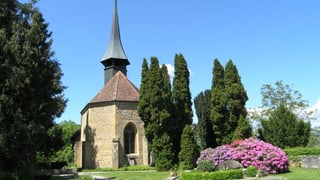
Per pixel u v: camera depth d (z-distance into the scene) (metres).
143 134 38.31
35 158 24.61
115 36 47.75
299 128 30.53
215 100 33.00
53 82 25.80
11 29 23.86
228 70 33.16
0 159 22.23
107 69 46.97
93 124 38.84
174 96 34.97
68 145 53.19
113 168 35.62
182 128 34.22
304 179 19.05
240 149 23.95
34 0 25.66
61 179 26.78
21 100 23.36
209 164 23.27
